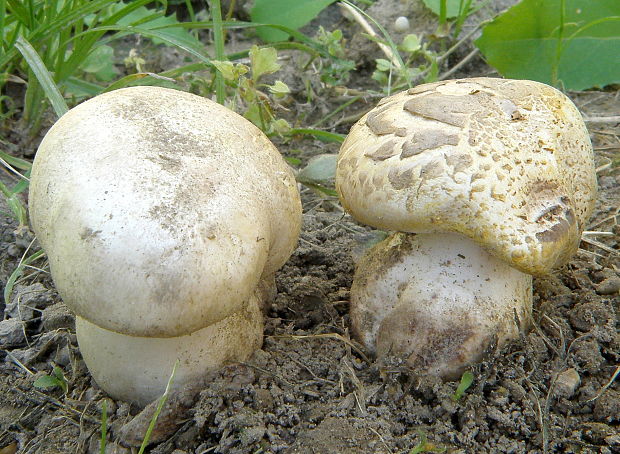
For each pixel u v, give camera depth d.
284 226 0.25
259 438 0.25
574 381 0.27
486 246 0.24
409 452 0.24
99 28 0.38
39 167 0.24
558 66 0.44
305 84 0.47
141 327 0.22
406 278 0.27
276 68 0.35
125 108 0.24
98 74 0.47
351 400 0.26
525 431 0.25
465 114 0.24
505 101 0.25
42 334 0.31
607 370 0.27
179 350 0.26
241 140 0.25
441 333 0.26
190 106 0.25
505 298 0.27
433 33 0.49
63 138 0.24
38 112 0.42
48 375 0.29
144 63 0.47
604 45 0.43
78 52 0.41
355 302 0.29
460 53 0.50
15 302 0.32
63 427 0.27
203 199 0.23
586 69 0.43
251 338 0.28
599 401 0.26
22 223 0.33
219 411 0.26
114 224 0.22
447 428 0.25
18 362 0.30
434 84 0.27
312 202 0.39
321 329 0.30
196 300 0.22
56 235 0.23
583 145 0.27
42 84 0.35
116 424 0.26
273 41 0.50
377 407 0.26
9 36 0.40
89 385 0.29
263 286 0.30
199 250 0.22
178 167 0.23
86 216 0.22
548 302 0.30
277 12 0.49
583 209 0.27
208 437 0.26
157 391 0.26
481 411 0.26
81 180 0.23
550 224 0.24
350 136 0.27
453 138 0.24
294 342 0.29
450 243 0.27
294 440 0.25
